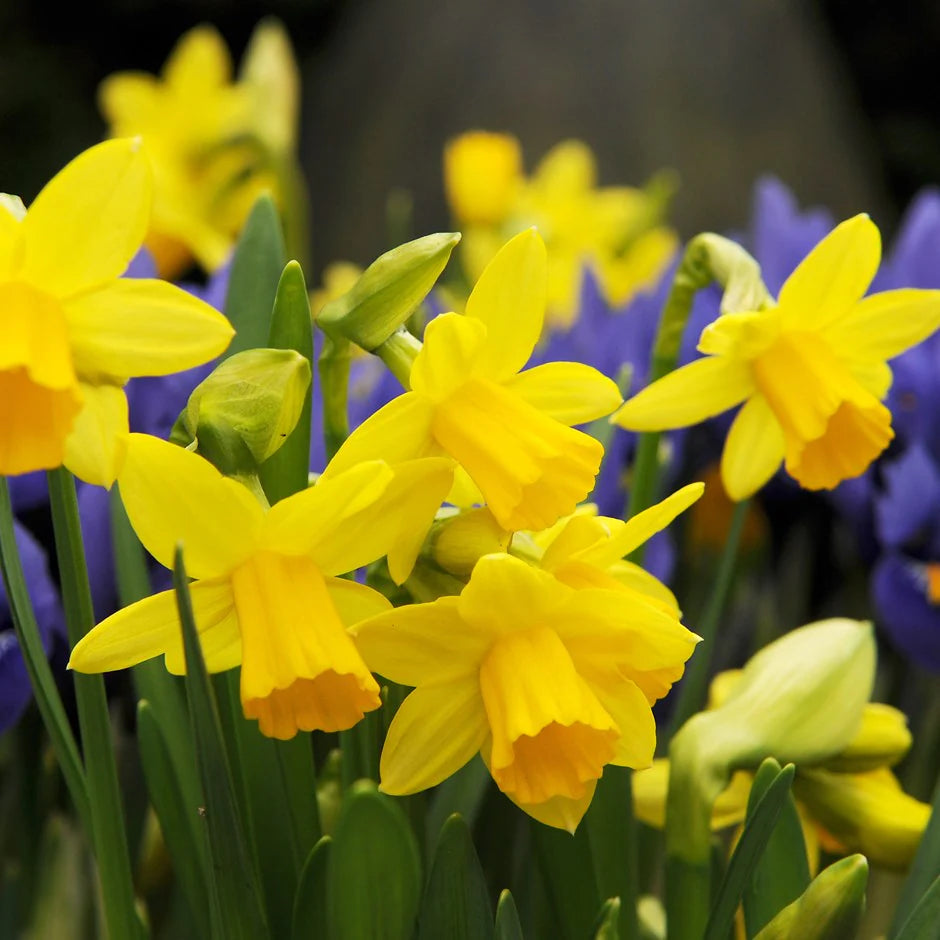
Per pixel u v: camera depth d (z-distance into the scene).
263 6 5.44
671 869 0.76
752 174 3.82
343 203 3.91
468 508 0.73
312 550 0.70
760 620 1.00
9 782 0.86
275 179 1.42
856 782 0.79
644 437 0.80
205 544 0.70
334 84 4.25
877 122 5.88
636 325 1.02
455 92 3.97
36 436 0.68
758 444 0.75
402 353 0.72
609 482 0.86
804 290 0.74
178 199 1.39
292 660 0.69
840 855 0.81
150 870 0.84
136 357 0.69
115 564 0.80
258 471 0.73
